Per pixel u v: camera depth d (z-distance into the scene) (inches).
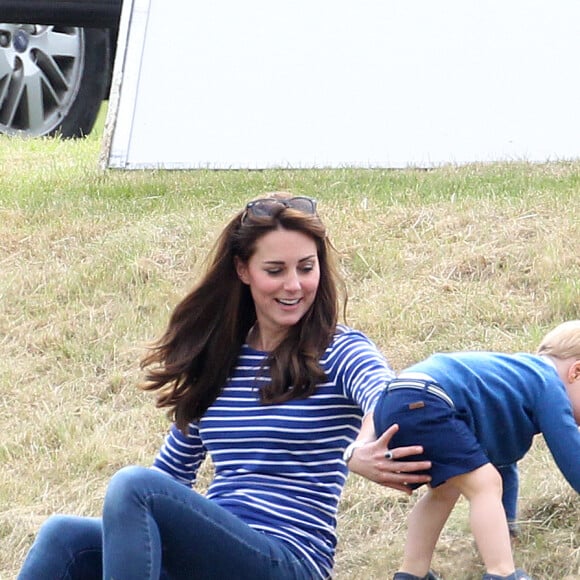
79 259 1155.3
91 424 892.0
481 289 998.4
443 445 522.6
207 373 563.5
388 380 530.0
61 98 2015.3
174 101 1462.8
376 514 711.1
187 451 588.1
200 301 566.3
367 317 966.4
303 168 1406.3
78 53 2015.3
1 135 1919.3
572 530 648.4
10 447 867.4
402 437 524.4
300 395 542.6
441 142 1412.4
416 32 1475.1
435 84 1448.1
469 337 924.0
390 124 1430.9
